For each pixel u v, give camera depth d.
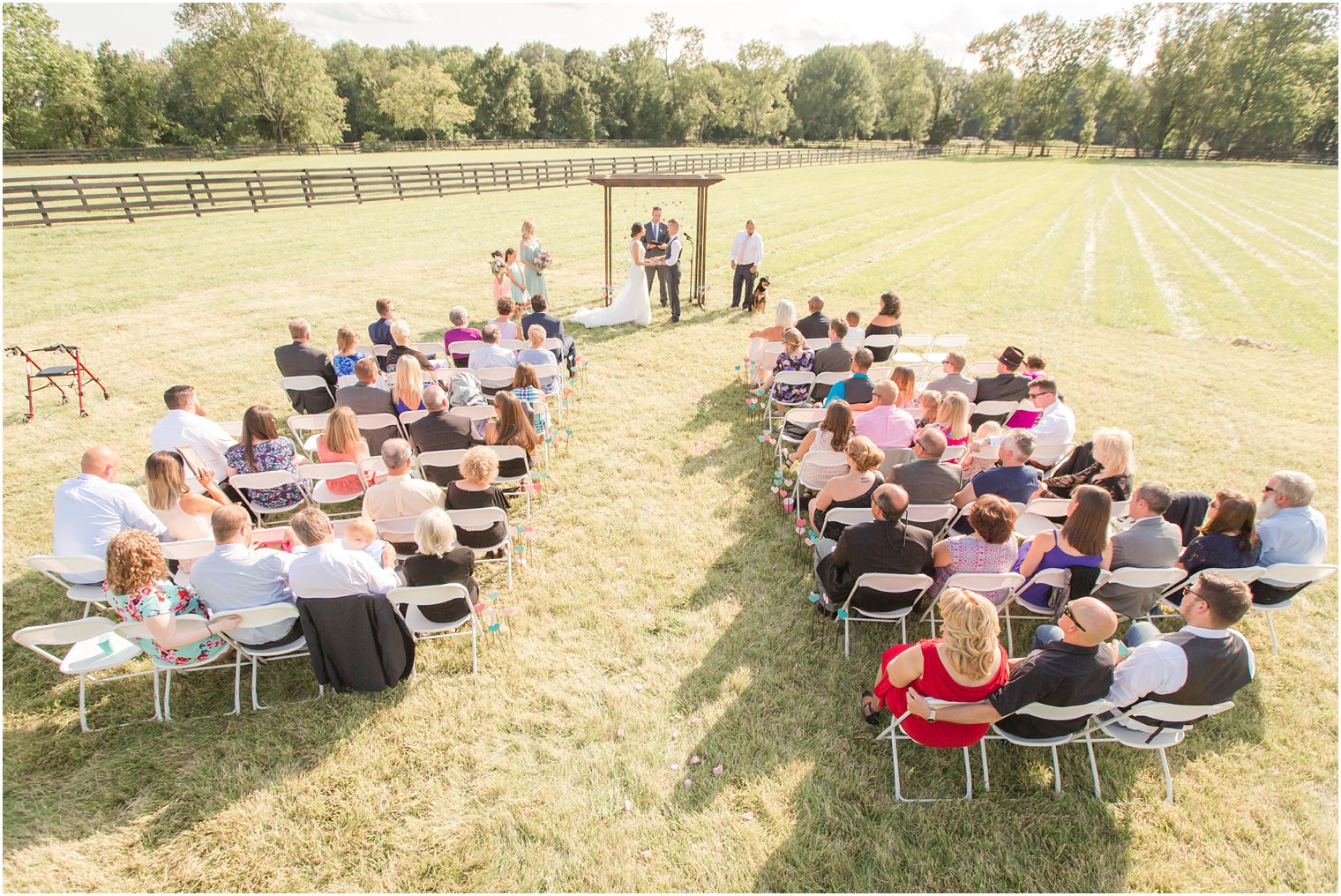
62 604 4.91
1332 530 6.11
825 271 15.84
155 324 10.98
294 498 5.46
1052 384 6.09
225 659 4.42
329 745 3.81
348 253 16.05
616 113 85.81
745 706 4.10
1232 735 3.97
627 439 7.52
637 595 5.07
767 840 3.33
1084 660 3.19
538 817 3.44
